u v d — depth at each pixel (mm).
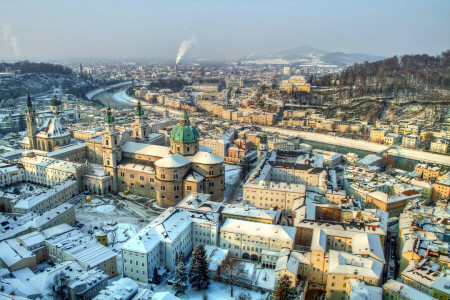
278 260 181625
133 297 152125
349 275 161875
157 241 189375
